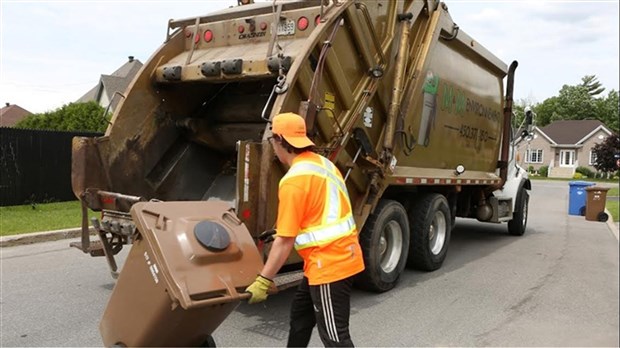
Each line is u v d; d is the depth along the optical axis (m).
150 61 5.89
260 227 4.46
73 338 4.50
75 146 5.32
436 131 7.27
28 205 12.03
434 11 6.91
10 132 11.72
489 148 9.43
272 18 5.48
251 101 6.04
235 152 6.48
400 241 6.35
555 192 27.23
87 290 5.85
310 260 3.19
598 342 4.67
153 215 2.89
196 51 6.05
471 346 4.54
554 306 5.72
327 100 5.19
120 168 5.61
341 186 3.28
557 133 59.94
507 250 9.09
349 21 5.35
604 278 7.02
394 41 6.14
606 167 45.94
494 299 5.94
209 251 2.80
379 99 5.94
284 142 3.26
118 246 5.40
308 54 4.82
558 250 9.15
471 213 9.83
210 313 2.95
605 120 80.31
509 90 9.99
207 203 3.14
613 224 12.79
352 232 3.25
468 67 8.26
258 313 5.21
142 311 2.90
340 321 3.18
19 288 5.90
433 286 6.46
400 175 6.30
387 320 5.15
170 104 6.09
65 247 8.08
